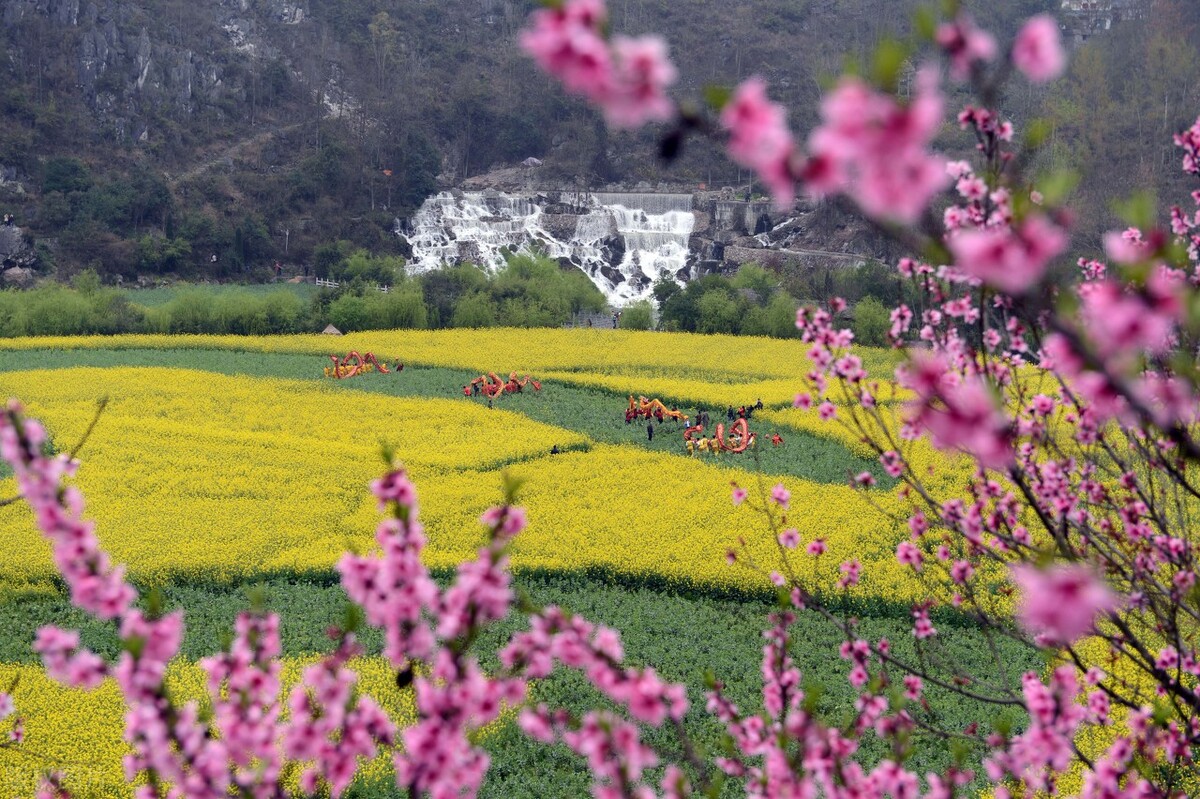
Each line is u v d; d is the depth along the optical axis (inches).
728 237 5216.5
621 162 6215.6
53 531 205.3
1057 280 170.6
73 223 4803.2
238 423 1920.5
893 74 114.0
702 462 1658.5
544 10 117.5
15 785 717.3
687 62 6510.8
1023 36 139.5
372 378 2379.4
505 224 5472.4
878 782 246.7
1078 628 134.1
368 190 5590.6
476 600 209.6
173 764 210.7
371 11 7116.1
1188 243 330.0
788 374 2432.3
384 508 213.6
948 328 345.4
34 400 2016.5
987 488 366.0
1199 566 356.2
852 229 4859.7
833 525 1323.8
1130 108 4224.9
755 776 266.4
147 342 2778.1
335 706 210.4
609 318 3932.1
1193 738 307.7
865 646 329.7
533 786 778.2
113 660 986.1
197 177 5457.7
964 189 258.5
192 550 1236.5
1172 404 183.9
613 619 1077.8
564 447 1759.4
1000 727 264.8
